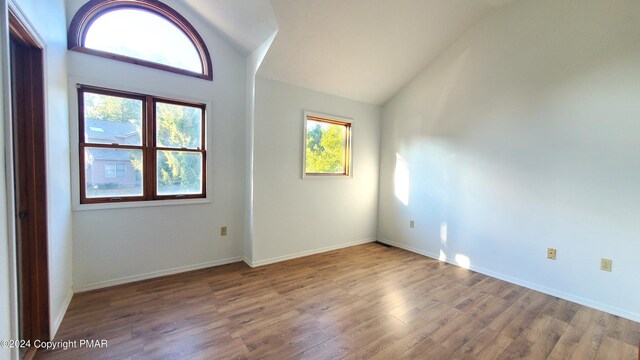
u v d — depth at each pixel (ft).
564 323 7.06
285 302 7.89
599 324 7.04
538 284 9.04
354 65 11.19
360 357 5.64
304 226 12.03
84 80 7.97
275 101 10.88
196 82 9.93
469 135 10.81
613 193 7.64
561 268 8.56
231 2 8.63
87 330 6.36
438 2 9.29
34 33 5.11
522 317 7.32
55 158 6.40
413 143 12.92
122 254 8.86
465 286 9.23
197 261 10.31
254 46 10.17
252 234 10.63
